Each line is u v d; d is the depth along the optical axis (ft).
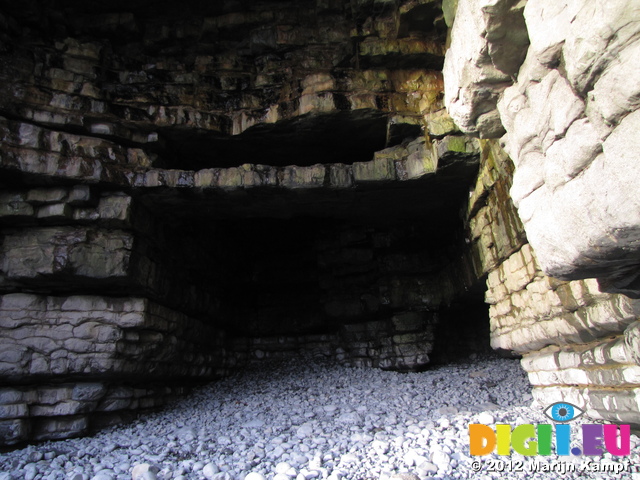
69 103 24.89
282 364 40.32
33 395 22.30
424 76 27.20
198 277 33.86
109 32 27.89
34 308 23.26
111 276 23.63
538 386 23.41
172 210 27.55
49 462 19.45
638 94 7.41
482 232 25.26
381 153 26.91
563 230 10.26
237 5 28.60
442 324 38.70
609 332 15.83
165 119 26.32
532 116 10.97
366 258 37.22
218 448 20.93
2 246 23.41
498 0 10.10
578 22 8.35
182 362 30.76
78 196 23.71
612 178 8.30
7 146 22.54
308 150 29.37
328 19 28.71
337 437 21.52
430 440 19.53
